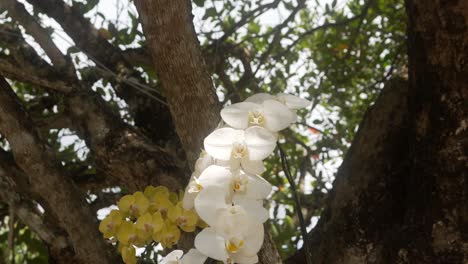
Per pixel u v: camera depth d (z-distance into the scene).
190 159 0.98
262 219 0.69
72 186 1.17
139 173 1.27
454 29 1.00
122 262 1.16
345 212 1.19
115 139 1.31
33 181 1.16
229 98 1.63
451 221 1.01
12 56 1.44
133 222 0.89
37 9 1.64
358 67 2.20
